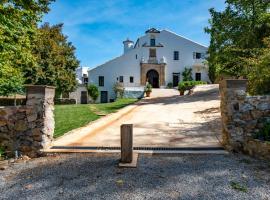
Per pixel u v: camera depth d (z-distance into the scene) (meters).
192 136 10.30
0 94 23.02
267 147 7.22
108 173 6.61
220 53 23.72
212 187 5.75
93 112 18.42
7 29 12.34
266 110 8.07
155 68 47.78
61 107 21.78
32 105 8.48
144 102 26.44
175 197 5.34
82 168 7.00
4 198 5.45
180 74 48.53
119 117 15.99
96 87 45.84
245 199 5.21
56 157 8.03
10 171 7.01
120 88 43.44
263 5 22.12
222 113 8.81
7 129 8.53
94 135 10.85
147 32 48.44
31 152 8.38
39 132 8.44
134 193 5.53
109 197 5.38
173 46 48.59
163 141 9.60
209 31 25.39
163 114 16.72
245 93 8.16
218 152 8.04
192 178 6.23
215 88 32.12
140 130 11.77
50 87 8.88
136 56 47.91
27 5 13.59
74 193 5.58
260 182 5.95
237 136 8.11
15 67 15.54
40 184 6.09
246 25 22.20
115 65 47.50
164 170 6.75
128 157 7.18
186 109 18.59
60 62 34.44
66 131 11.67
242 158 7.58
